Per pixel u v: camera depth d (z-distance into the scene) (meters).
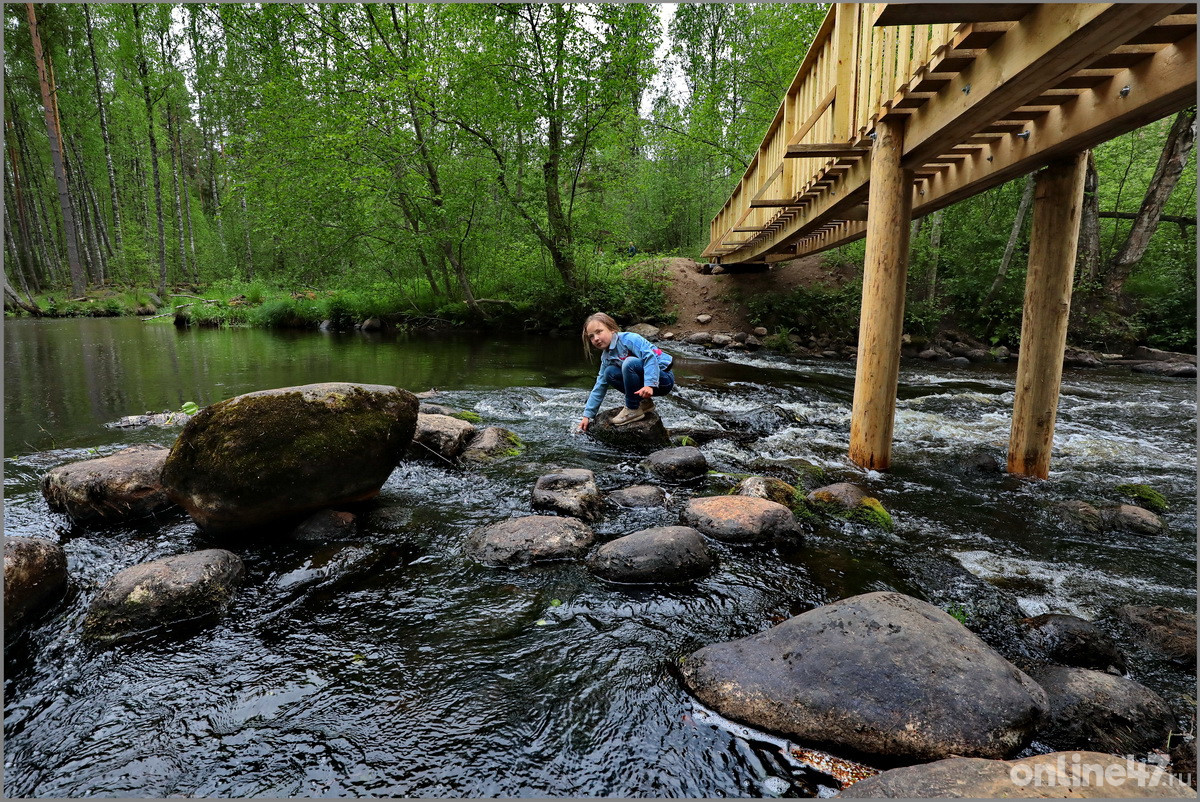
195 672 1.81
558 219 13.61
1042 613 2.27
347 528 2.85
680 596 2.32
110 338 12.59
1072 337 12.56
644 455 4.36
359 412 3.01
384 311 15.73
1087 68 2.58
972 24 2.47
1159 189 12.34
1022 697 1.56
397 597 2.29
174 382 7.05
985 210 14.84
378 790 1.38
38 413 5.32
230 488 2.65
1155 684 1.83
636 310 14.50
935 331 13.02
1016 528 3.17
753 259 13.34
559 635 2.04
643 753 1.51
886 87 3.61
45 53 22.16
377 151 11.41
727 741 1.56
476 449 4.21
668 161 21.39
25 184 28.14
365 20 12.00
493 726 1.60
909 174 3.79
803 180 6.77
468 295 14.31
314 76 11.93
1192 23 2.08
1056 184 3.59
